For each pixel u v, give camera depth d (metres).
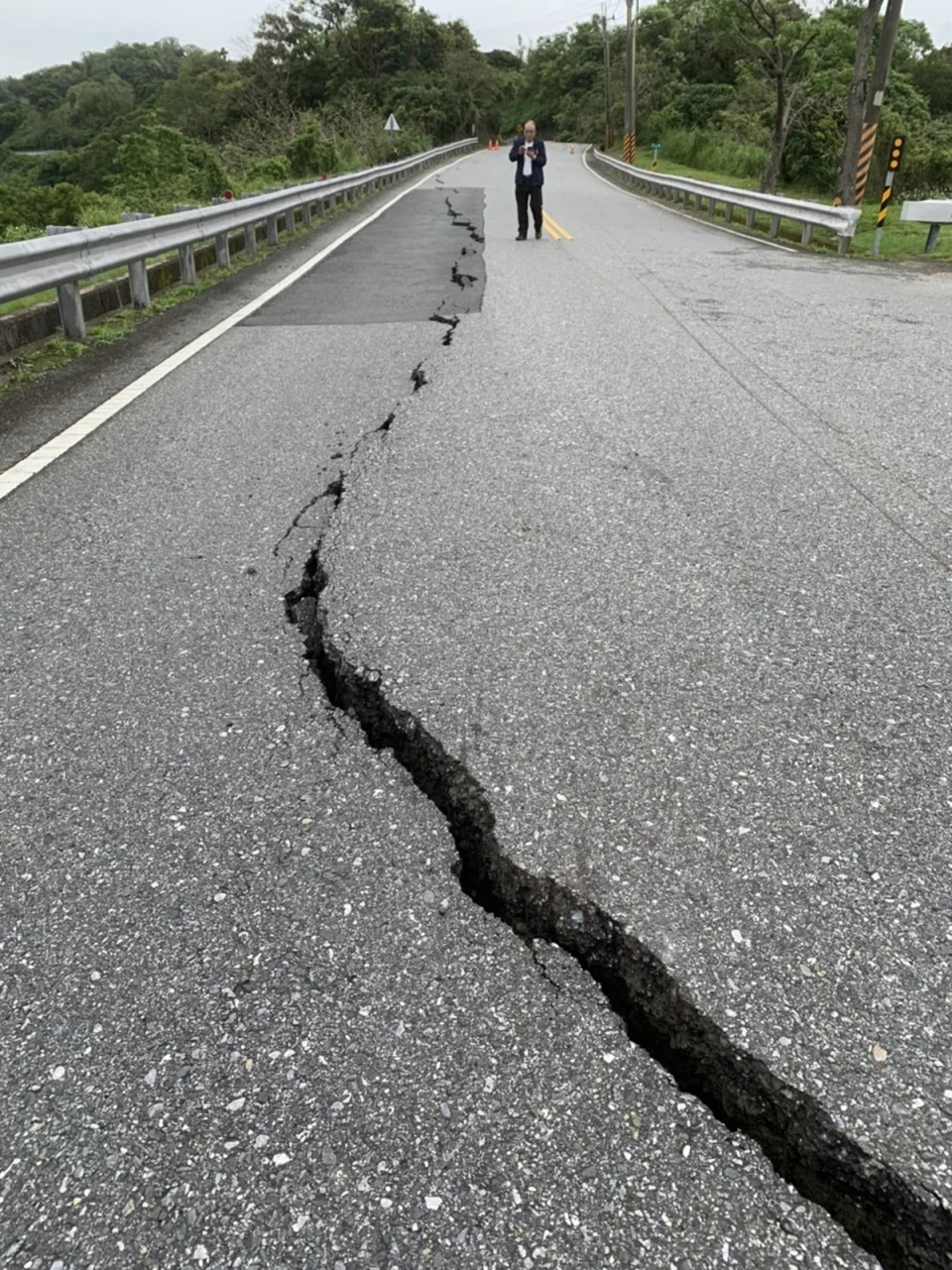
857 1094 1.50
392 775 2.27
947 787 2.21
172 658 2.79
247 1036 1.60
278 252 12.32
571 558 3.44
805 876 1.94
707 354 6.73
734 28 20.88
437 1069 1.55
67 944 1.79
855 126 16.58
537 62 76.00
